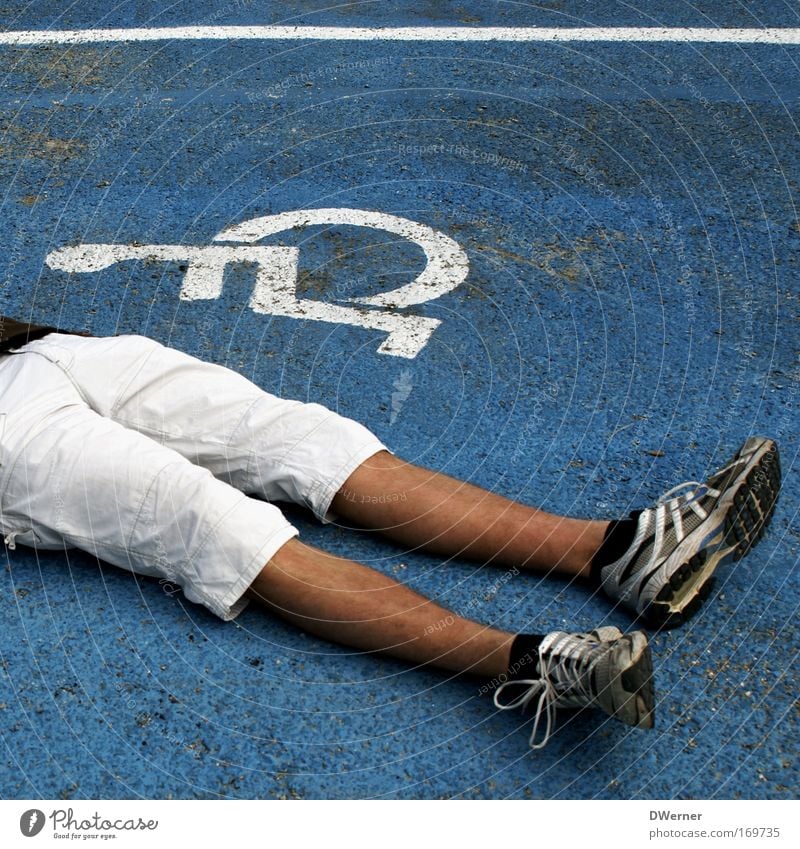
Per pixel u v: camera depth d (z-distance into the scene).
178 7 4.38
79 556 1.98
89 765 1.63
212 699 1.71
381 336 2.61
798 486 2.14
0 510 1.84
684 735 1.66
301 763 1.62
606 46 4.01
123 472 1.75
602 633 1.57
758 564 1.96
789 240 2.96
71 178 3.29
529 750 1.63
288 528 1.74
